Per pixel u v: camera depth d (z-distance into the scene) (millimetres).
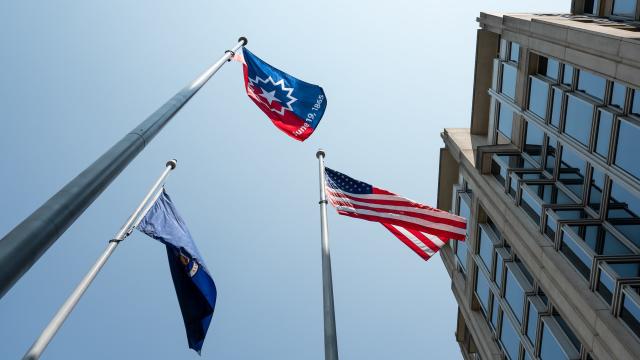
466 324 36375
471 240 32812
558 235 22016
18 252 7027
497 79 31312
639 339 17016
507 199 26953
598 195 21422
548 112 25109
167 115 13609
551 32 23938
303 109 21312
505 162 28578
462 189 34500
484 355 31281
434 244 23031
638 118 18938
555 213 22438
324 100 21438
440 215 22734
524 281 25656
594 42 20562
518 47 28688
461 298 35875
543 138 26109
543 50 25172
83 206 8891
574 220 21141
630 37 18719
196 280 18203
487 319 30828
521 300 25734
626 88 19469
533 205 24797
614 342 17625
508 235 26438
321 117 21234
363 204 22797
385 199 22922
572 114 23094
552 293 21938
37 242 7445
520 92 28141
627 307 17812
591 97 21859
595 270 19406
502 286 27953
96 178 9477
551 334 22484
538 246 22906
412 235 23188
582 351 20516
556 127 24531
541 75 26625
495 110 31875
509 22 28719
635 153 18844
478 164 30484
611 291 18688
